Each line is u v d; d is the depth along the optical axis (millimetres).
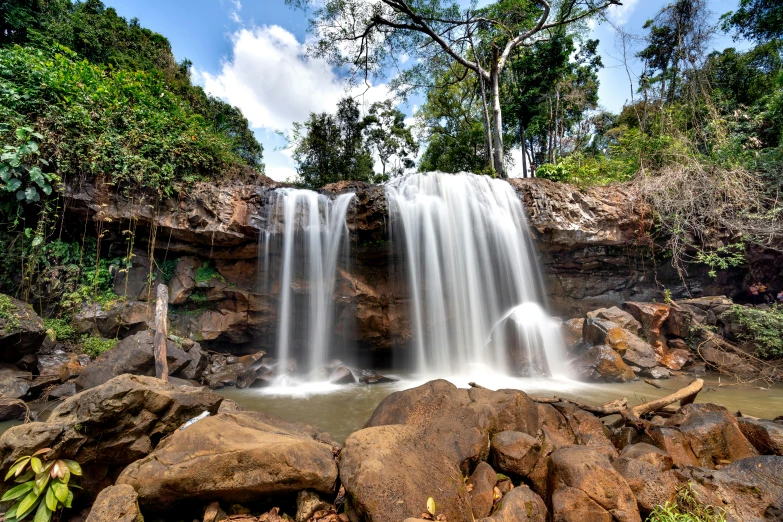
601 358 8141
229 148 11047
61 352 6879
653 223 10789
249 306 9375
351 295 9570
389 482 2842
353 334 9961
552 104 24109
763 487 3137
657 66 16234
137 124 8859
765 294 10625
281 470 2947
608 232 10586
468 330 10164
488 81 17094
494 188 10766
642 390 7289
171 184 8719
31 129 7281
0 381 5469
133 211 8344
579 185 11609
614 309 9742
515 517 2889
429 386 4574
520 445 3537
